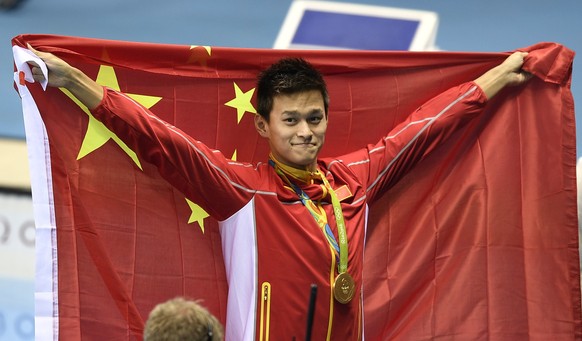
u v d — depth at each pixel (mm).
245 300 14055
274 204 13977
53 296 14133
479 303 15289
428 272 15336
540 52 15266
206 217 14734
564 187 15305
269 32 29062
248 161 15117
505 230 15359
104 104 13609
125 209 14531
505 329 15281
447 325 15258
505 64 15141
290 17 23078
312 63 15031
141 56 14477
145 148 13797
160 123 13750
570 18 28516
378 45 22141
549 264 15289
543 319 15258
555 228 15312
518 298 15312
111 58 14375
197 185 13859
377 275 15211
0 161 23094
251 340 13922
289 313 13852
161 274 14656
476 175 15367
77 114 14281
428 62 15258
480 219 15359
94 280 14234
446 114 14852
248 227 13977
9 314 21234
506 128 15383
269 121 14086
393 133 14867
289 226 13953
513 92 15383
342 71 15203
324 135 14172
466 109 14906
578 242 15289
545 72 15211
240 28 29266
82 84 13625
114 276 14234
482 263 15320
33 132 14125
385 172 14703
